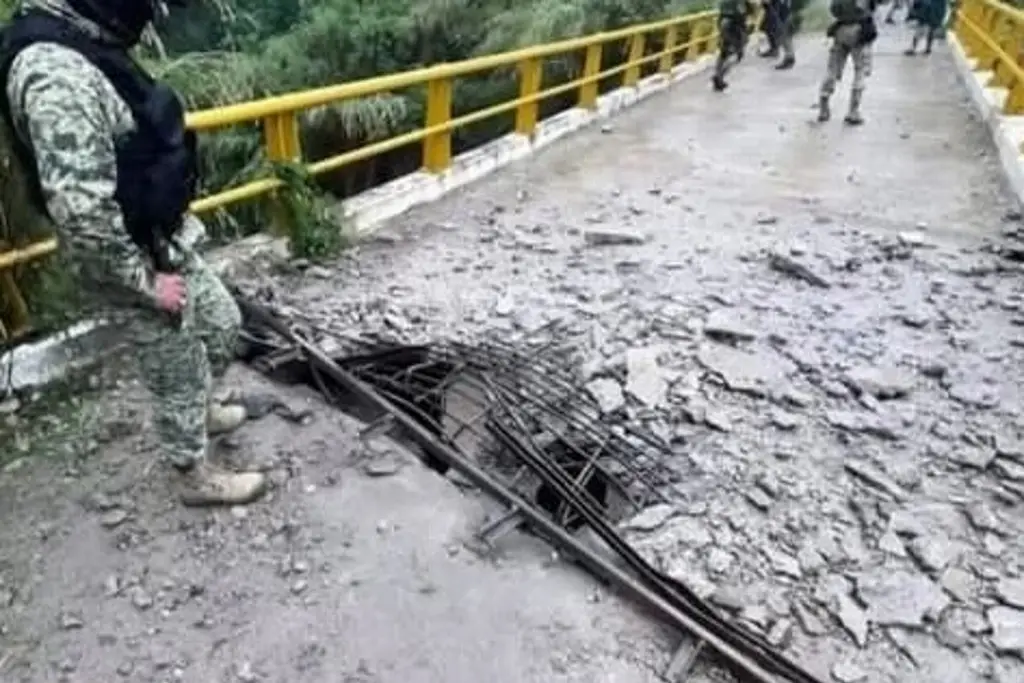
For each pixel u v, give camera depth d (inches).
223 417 116.0
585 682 83.3
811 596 96.8
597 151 318.7
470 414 129.6
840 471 118.9
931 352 153.3
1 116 75.1
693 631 88.4
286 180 181.0
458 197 248.5
